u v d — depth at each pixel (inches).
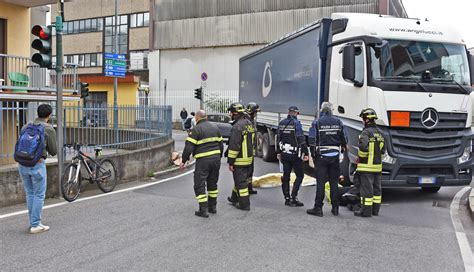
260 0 1406.3
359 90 355.6
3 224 282.2
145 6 1683.1
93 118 558.3
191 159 646.5
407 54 354.6
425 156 347.9
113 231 266.2
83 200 359.6
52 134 265.9
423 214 322.7
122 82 1378.0
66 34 1889.8
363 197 311.3
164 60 1561.3
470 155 359.9
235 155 321.7
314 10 1331.2
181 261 214.1
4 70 570.9
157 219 295.9
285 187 346.0
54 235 257.9
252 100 700.0
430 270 208.1
